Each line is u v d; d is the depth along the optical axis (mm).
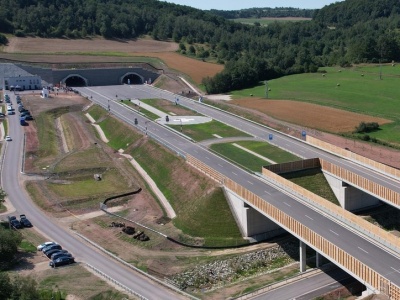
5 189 134875
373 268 77750
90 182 142750
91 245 106375
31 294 78312
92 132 188375
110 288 86875
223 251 108312
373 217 119188
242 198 111312
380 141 153375
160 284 89875
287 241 110938
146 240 110500
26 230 112688
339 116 184000
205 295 90000
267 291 88062
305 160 126812
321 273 94312
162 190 135625
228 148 148875
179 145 153750
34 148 168500
